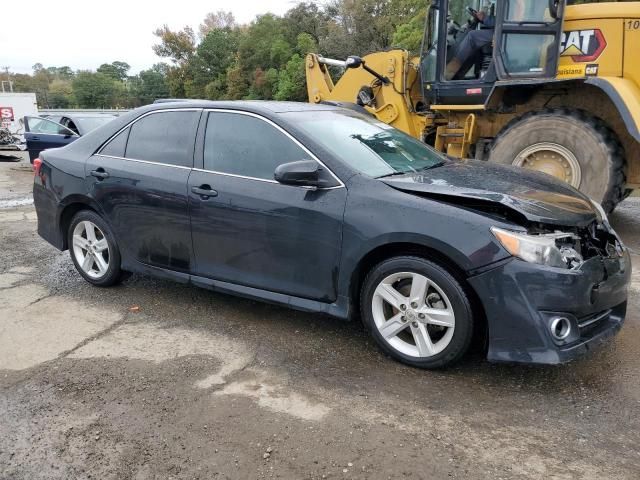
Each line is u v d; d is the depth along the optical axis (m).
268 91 42.69
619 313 3.37
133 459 2.54
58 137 12.62
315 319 4.11
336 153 3.54
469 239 2.96
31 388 3.18
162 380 3.24
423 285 3.18
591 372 3.25
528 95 7.10
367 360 3.45
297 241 3.54
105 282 4.76
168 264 4.26
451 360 3.16
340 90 9.18
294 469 2.45
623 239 6.44
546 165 6.61
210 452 2.57
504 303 2.91
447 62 7.51
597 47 6.52
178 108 4.24
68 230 4.91
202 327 4.00
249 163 3.79
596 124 6.27
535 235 2.94
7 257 5.94
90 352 3.63
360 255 3.30
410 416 2.83
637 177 6.42
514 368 3.30
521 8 6.70
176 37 56.06
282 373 3.30
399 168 3.72
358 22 34.62
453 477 2.37
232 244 3.84
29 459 2.56
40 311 4.36
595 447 2.56
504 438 2.64
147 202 4.21
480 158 7.54
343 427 2.74
